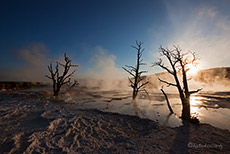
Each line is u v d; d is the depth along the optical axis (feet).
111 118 27.86
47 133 17.57
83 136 17.90
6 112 27.02
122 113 32.73
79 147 14.76
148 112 34.71
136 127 23.18
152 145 16.17
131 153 13.98
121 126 23.30
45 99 50.49
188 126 24.40
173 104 48.93
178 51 31.89
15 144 14.02
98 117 27.71
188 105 29.53
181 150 15.17
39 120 22.99
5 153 12.53
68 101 50.67
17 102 38.81
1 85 87.35
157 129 22.16
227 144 17.07
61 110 30.71
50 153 13.10
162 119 28.53
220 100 60.90
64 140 16.28
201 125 25.26
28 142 14.58
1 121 21.99
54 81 60.23
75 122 22.84
